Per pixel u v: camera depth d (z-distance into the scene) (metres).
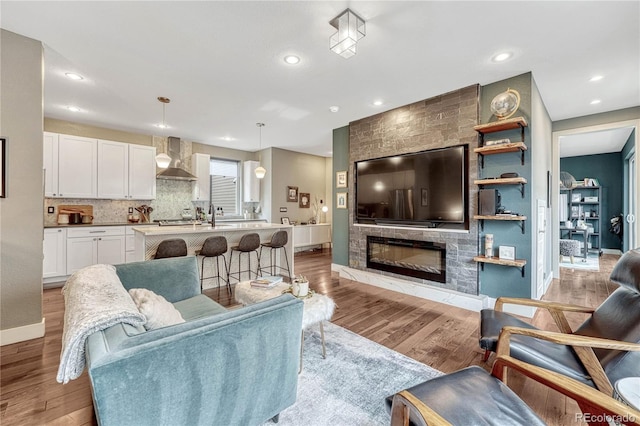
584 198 7.50
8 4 2.06
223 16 2.20
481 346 1.82
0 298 2.43
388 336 2.70
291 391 1.57
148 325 1.46
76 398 1.81
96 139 4.94
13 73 2.44
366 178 4.63
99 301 1.30
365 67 2.97
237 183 7.30
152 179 5.56
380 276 4.35
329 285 4.45
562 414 1.69
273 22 2.27
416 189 3.95
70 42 2.55
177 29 2.36
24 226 2.51
